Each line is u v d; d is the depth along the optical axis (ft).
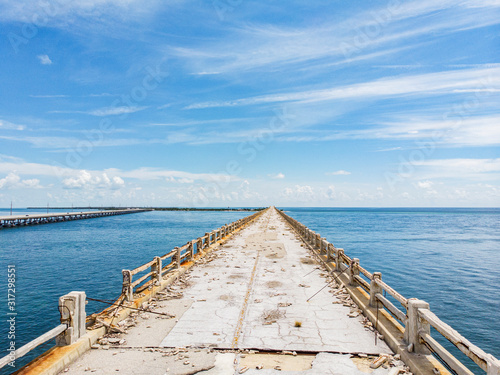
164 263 73.77
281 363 16.28
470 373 11.91
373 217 439.63
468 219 388.78
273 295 27.68
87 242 128.67
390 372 14.85
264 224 123.34
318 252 48.24
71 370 15.39
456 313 47.78
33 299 50.80
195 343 18.38
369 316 21.76
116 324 20.56
